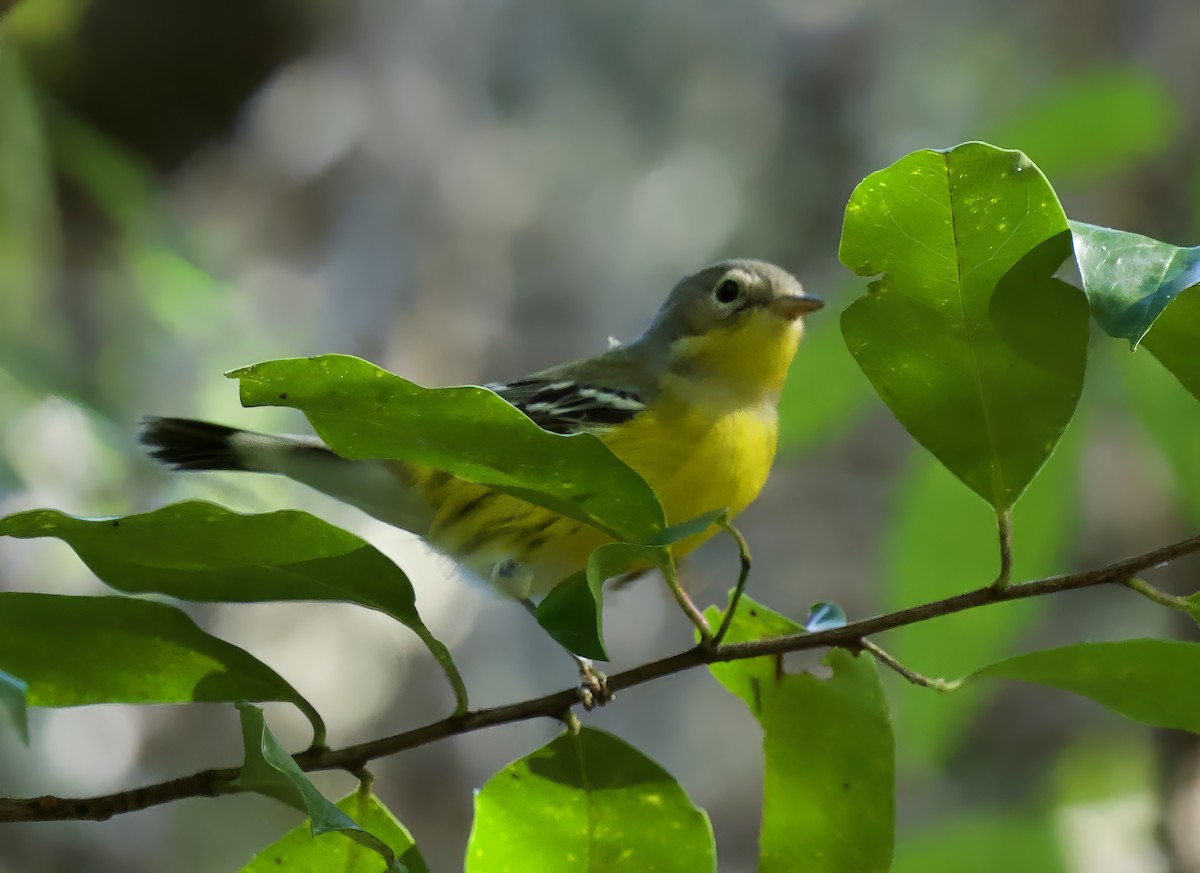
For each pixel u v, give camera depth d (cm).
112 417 968
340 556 450
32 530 431
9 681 436
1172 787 979
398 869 402
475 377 1739
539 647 1689
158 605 459
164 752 1527
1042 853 836
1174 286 380
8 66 1070
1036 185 417
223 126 1625
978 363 451
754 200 1902
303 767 466
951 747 853
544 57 1898
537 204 1845
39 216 1170
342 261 1694
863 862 516
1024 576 740
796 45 1922
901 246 438
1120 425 1112
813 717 526
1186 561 990
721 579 1745
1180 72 1041
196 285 1230
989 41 1764
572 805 487
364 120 1723
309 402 399
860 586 1700
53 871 1392
